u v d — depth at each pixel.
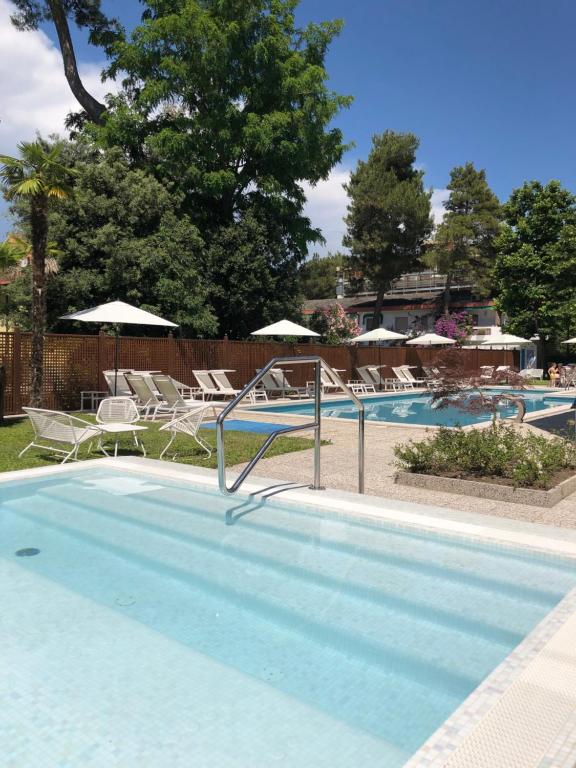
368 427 12.26
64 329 20.44
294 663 2.86
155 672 2.77
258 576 3.99
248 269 24.03
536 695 2.20
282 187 25.00
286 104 23.92
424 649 2.98
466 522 4.68
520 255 34.34
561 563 4.00
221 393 16.91
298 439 10.43
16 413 13.69
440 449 7.13
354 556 4.31
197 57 22.02
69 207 19.53
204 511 5.49
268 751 2.18
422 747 1.97
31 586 3.83
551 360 37.22
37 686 2.65
